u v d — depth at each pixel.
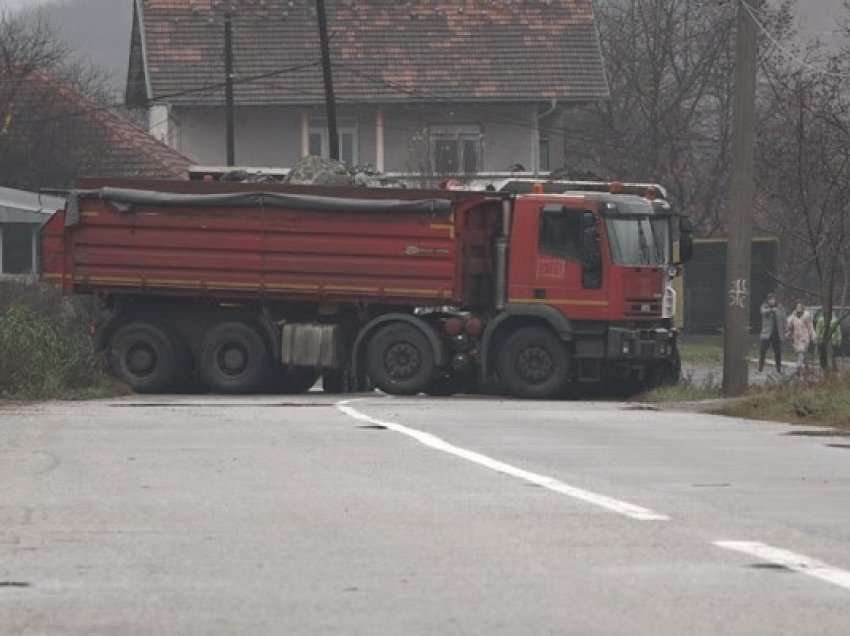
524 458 34.47
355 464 32.91
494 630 16.59
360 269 62.78
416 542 22.47
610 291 62.09
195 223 63.50
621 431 42.22
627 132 141.50
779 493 28.33
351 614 17.42
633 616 17.30
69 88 115.19
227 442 37.78
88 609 17.72
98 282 64.06
